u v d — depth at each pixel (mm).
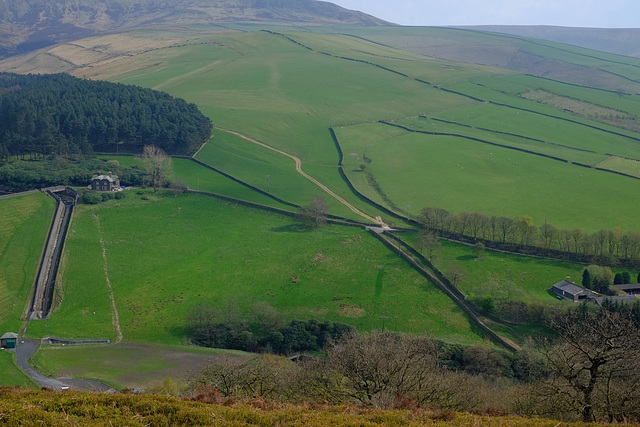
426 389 67375
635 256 162625
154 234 180625
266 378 71250
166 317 132250
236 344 120875
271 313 125500
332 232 184625
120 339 122125
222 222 191875
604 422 56844
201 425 47188
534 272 157750
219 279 151625
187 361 107562
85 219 186625
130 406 50688
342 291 145250
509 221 180250
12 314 130875
